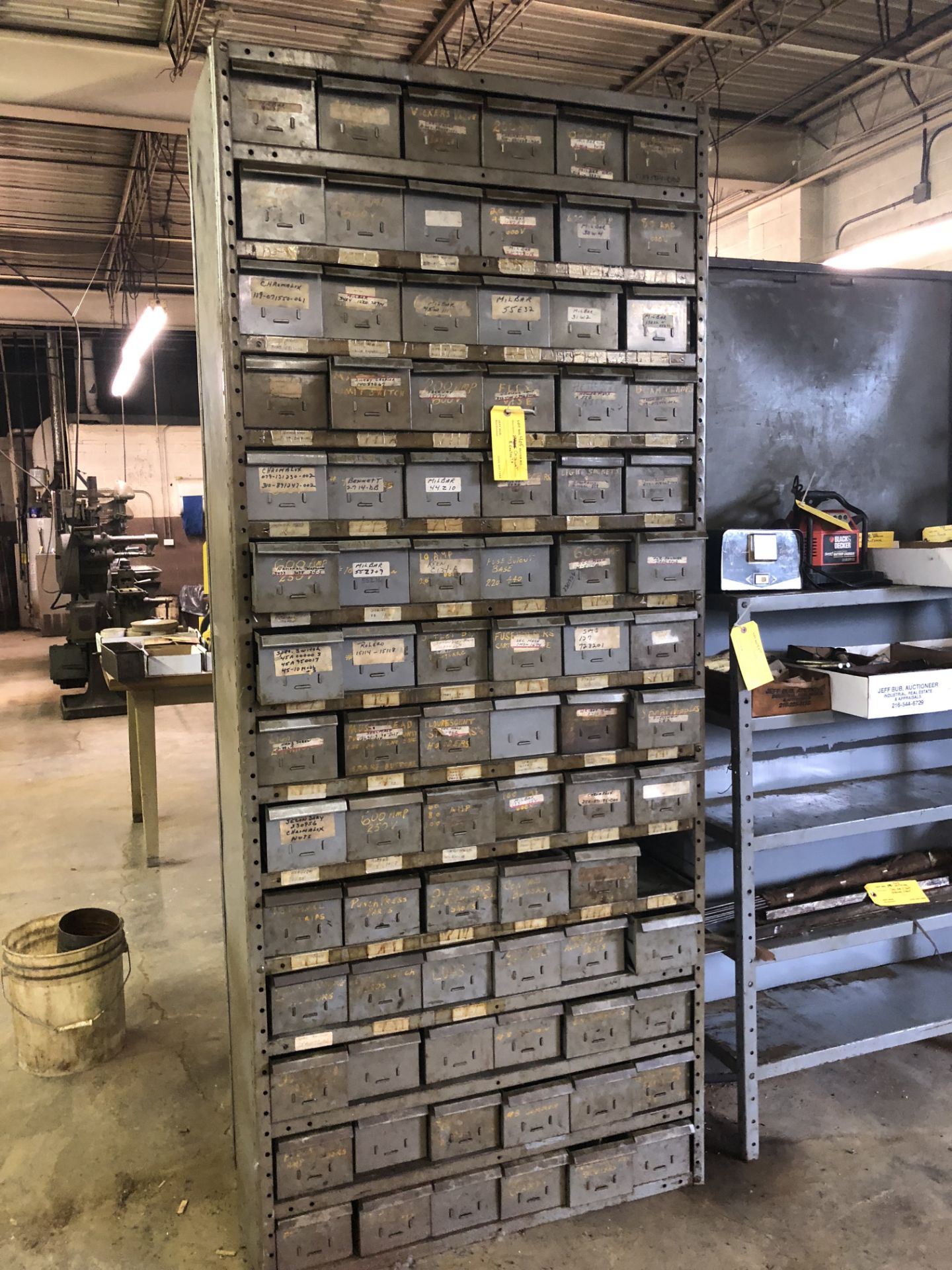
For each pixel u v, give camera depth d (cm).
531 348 177
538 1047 189
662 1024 198
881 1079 238
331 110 160
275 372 162
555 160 175
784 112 671
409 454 171
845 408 255
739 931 205
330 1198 175
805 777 258
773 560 211
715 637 246
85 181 749
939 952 280
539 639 183
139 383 1164
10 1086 242
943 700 210
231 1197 201
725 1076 229
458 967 182
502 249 173
